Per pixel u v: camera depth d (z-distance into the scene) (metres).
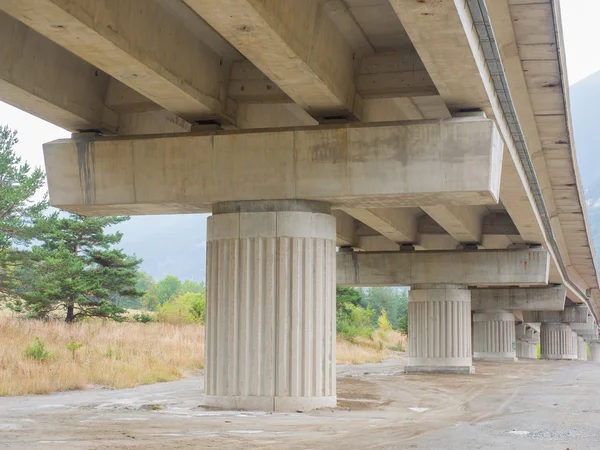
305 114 22.56
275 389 18.42
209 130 19.39
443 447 12.43
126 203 19.44
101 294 50.69
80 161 19.73
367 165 18.14
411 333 40.28
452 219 33.94
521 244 40.44
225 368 18.78
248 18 13.45
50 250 51.03
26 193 45.56
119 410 18.38
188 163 19.14
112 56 15.09
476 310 62.50
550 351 92.38
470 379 35.09
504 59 22.12
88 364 29.69
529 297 60.28
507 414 19.30
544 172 35.34
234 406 18.53
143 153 19.41
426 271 39.56
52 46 17.95
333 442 12.83
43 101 17.83
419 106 22.72
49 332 38.56
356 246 41.56
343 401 21.55
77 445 11.84
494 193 18.16
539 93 25.14
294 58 15.39
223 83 19.27
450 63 15.78
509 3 18.92
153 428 14.56
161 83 16.75
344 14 16.97
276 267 18.66
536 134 29.70
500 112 20.28
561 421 17.41
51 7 12.85
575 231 50.16
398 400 23.41
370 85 19.34
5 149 47.69
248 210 18.89
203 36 17.91
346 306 87.81
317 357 18.67
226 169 18.91
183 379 31.92
